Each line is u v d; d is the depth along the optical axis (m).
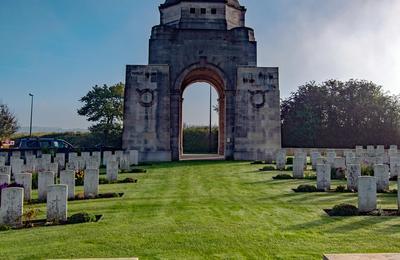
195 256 8.99
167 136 38.75
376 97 61.88
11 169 24.36
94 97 65.25
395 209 14.35
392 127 59.94
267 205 15.16
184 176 25.58
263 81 39.66
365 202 13.98
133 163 33.94
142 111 38.81
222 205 15.28
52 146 39.41
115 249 9.55
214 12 41.75
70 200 17.09
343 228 11.41
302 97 64.12
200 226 11.71
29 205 16.33
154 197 17.53
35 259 8.90
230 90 40.31
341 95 63.38
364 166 24.44
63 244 10.04
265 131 39.25
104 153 32.50
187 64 40.59
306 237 10.44
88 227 11.84
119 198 17.38
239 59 40.97
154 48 40.56
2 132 65.44
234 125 39.66
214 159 40.09
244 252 9.24
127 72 39.03
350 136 60.88
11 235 11.12
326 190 18.91
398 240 10.09
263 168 29.27
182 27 41.22
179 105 40.59
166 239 10.34
